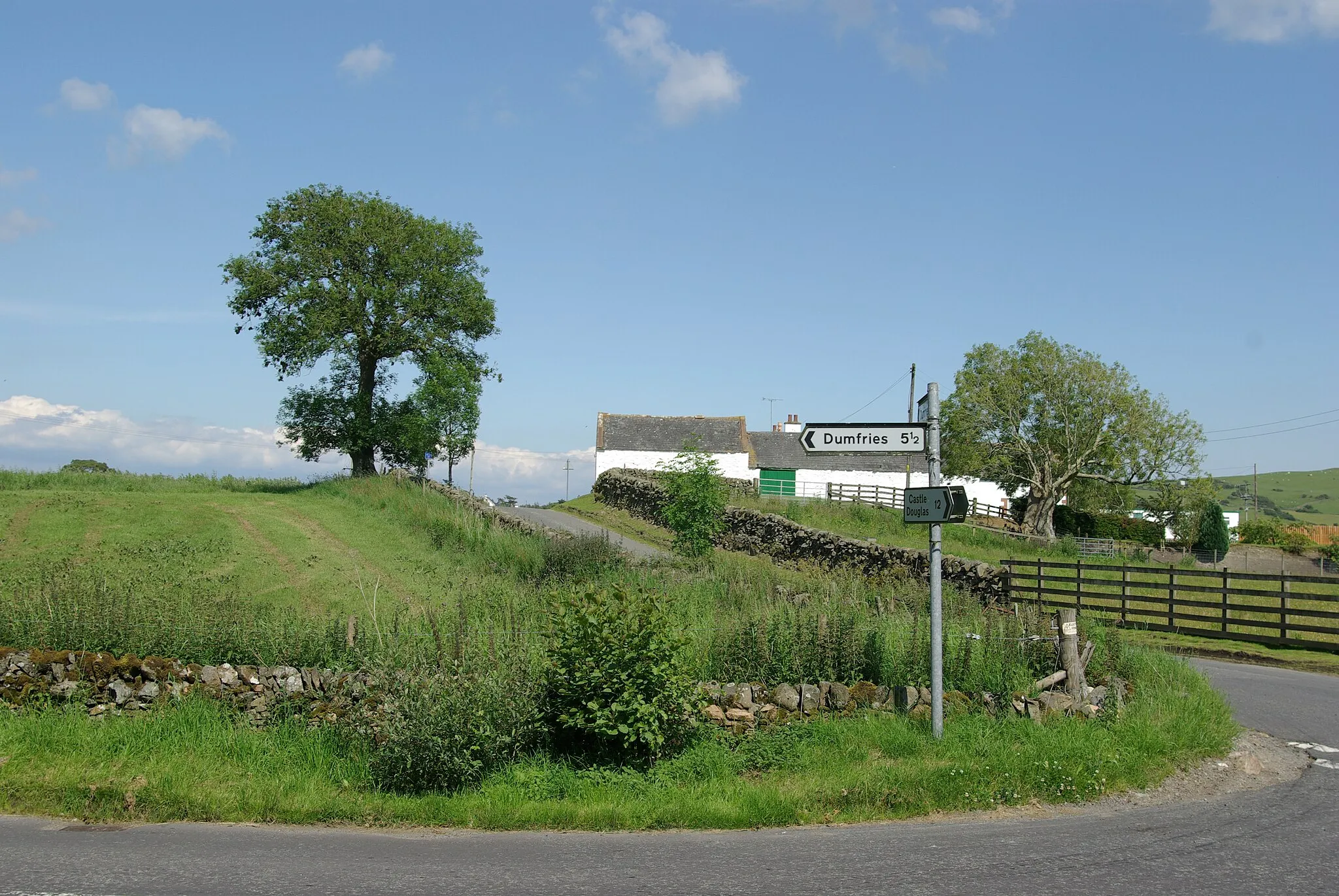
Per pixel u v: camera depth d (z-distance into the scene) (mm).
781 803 7070
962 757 8008
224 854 6062
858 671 10047
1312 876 5566
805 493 62500
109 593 11398
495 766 7801
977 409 55062
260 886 5383
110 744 8320
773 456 64375
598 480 48250
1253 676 14508
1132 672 10953
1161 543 52781
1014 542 37531
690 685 8438
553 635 8664
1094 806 7406
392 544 24312
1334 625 20406
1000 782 7539
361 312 40719
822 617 10500
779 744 8461
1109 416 53219
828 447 9258
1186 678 11094
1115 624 19203
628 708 7824
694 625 11461
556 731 8227
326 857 6023
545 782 7551
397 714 7637
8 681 9359
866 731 8648
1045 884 5453
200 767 7871
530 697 8180
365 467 42281
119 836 6516
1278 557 40375
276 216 40656
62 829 6699
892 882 5500
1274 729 10188
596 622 8086
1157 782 7949
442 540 24000
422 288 41906
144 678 9477
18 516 23547
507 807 7020
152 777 7523
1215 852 6078
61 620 10281
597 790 7426
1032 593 21750
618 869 5773
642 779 7648
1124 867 5770
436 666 8250
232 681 9445
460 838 6590
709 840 6520
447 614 12500
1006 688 9547
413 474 37656
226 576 18875
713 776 7773
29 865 5723
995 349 56406
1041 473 54781
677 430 62438
